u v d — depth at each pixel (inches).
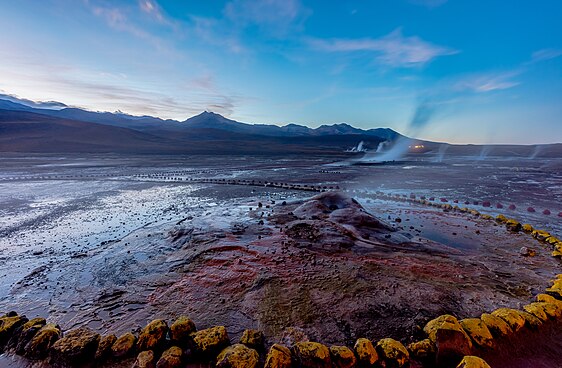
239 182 719.1
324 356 119.9
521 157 2106.3
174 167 1168.8
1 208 436.1
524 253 249.9
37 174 885.2
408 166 1246.9
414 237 296.7
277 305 166.9
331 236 279.4
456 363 121.4
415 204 468.8
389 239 282.5
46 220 368.8
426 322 147.6
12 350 135.0
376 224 323.3
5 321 146.3
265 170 1057.5
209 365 125.3
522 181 730.8
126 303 173.8
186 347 133.0
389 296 175.2
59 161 1417.3
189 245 263.7
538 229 329.4
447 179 781.9
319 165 1299.2
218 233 294.8
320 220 330.3
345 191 586.6
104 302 175.0
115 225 345.4
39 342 131.0
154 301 175.0
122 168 1111.0
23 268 225.5
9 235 308.3
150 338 133.0
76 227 337.4
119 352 128.9
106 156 1856.5
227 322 153.7
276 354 120.1
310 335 142.1
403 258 234.1
